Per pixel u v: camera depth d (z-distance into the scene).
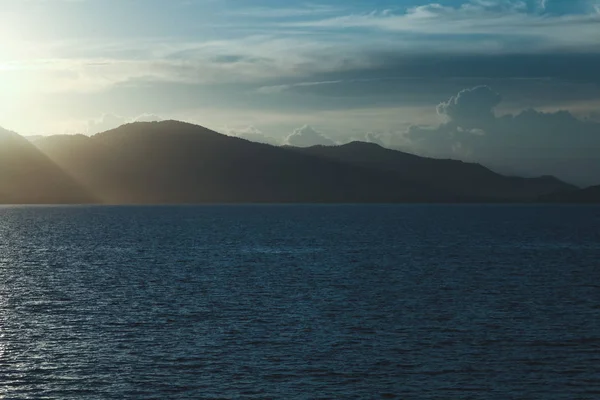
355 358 38.84
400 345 41.75
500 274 75.94
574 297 59.38
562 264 87.00
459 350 40.62
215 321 48.66
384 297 59.00
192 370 36.62
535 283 68.44
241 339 43.16
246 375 35.81
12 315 50.78
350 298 58.41
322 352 40.06
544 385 34.38
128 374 35.94
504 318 49.81
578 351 40.41
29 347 41.16
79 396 32.78
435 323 48.00
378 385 34.31
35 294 60.44
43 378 35.28
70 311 52.38
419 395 32.97
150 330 45.75
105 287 64.81
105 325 47.28
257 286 65.62
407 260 90.94
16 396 32.78
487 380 35.09
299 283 67.81
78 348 40.91
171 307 54.03
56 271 78.06
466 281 69.81
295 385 34.28
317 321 48.59
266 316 50.41
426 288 64.50
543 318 49.84
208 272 77.19
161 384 34.41
